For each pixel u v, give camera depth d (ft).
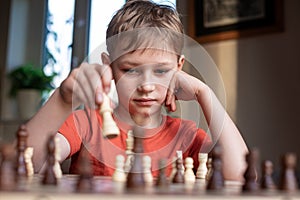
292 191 1.27
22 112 6.98
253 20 5.34
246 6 5.39
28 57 7.57
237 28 5.43
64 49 7.02
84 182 1.17
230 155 2.13
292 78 5.08
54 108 2.17
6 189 1.08
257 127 5.23
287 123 5.07
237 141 2.29
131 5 2.62
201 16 5.62
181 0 5.52
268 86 5.21
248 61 5.34
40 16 7.53
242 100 5.34
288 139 5.05
